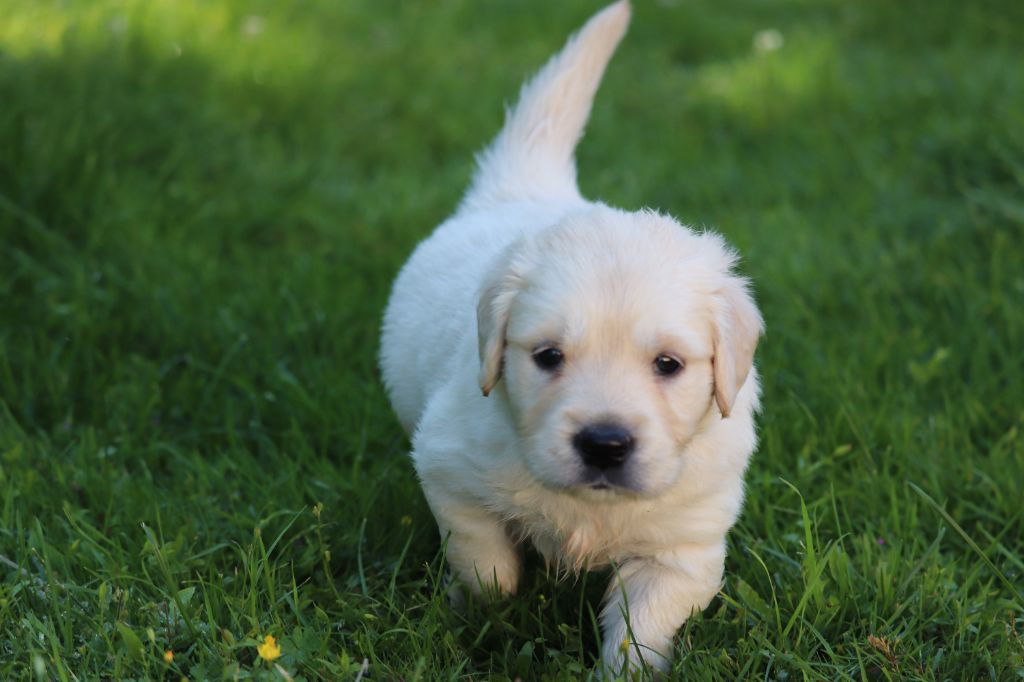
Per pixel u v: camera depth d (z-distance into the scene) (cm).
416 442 316
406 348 353
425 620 294
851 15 941
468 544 310
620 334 267
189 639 284
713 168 643
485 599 312
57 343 432
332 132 670
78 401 416
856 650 291
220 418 409
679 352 271
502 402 289
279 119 670
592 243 282
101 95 606
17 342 439
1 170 517
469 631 309
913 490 364
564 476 262
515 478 292
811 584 296
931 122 653
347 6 893
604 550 304
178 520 338
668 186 622
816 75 753
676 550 298
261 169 604
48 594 295
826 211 591
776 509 355
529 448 271
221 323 455
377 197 594
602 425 259
